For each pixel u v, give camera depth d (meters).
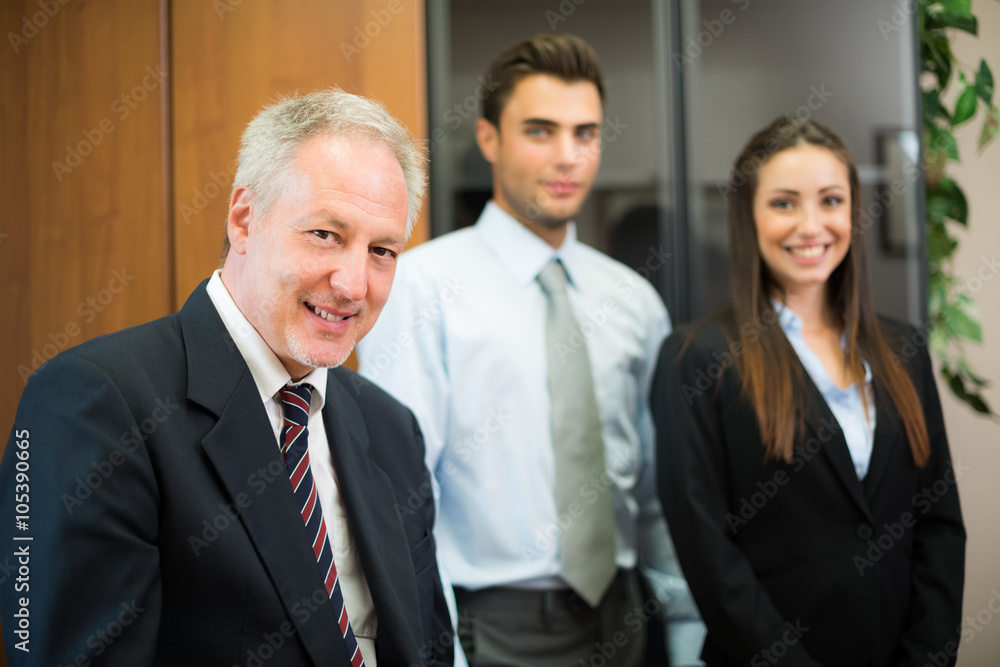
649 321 2.08
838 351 1.79
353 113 1.04
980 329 2.26
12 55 1.88
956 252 2.38
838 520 1.62
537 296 1.95
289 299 1.00
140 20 1.90
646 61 2.13
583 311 2.01
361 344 1.85
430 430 1.83
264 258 1.01
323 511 1.09
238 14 1.92
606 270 2.08
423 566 1.21
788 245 1.74
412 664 1.06
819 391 1.68
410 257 1.93
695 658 1.97
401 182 1.05
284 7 1.93
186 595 0.93
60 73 1.89
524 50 1.96
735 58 2.15
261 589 0.96
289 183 0.99
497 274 1.96
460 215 2.05
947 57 2.27
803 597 1.59
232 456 0.99
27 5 1.88
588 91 1.97
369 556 1.07
